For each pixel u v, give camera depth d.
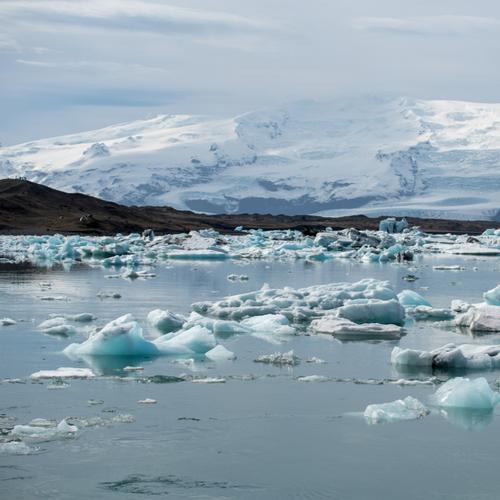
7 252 77.62
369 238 93.31
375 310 29.61
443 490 13.59
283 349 24.38
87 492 13.35
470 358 22.19
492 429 16.47
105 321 29.84
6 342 25.02
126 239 97.38
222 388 19.42
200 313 32.06
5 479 13.78
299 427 16.53
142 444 15.44
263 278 51.06
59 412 17.25
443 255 84.75
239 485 13.71
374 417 17.08
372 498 13.30
